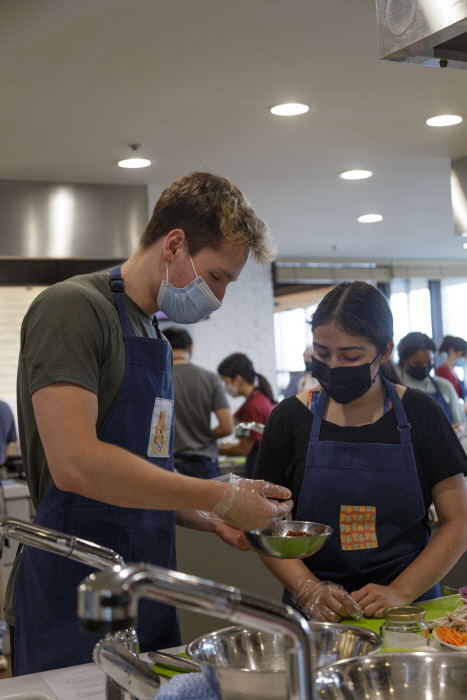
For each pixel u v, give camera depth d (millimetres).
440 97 3195
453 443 1757
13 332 6324
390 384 1789
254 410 4801
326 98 3152
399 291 8555
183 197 1463
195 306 1489
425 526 1784
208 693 945
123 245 4449
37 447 1427
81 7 2254
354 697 898
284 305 7953
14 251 4211
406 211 5625
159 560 1474
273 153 3965
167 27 2410
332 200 5164
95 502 1386
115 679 832
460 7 1321
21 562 1463
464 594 1544
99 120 3305
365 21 2416
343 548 1667
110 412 1404
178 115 3287
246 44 2570
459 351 6039
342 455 1696
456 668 920
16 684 1240
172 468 1532
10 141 3555
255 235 1473
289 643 657
